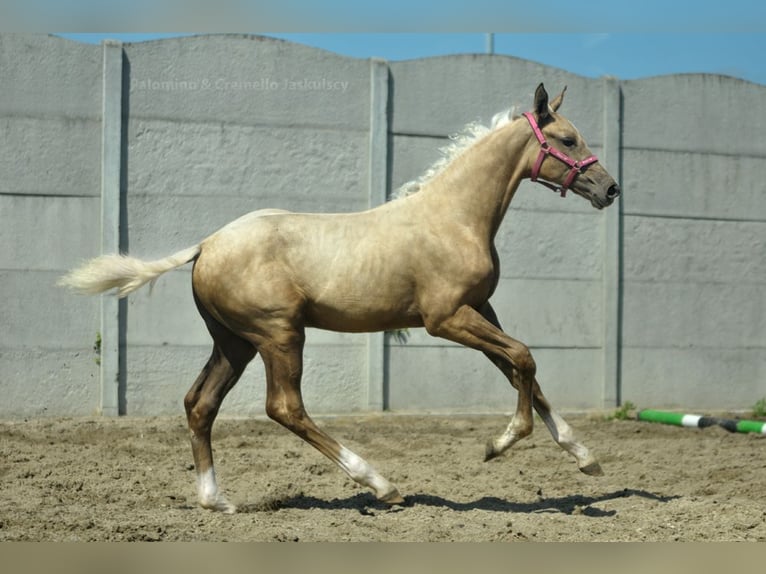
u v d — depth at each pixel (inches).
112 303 427.2
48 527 215.5
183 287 439.5
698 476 300.8
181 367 438.3
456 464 322.3
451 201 245.1
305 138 457.4
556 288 482.0
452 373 466.6
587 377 484.7
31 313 424.2
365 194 464.4
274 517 232.5
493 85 478.6
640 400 492.7
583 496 266.4
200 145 445.4
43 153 427.2
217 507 240.7
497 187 248.5
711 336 504.1
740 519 227.9
